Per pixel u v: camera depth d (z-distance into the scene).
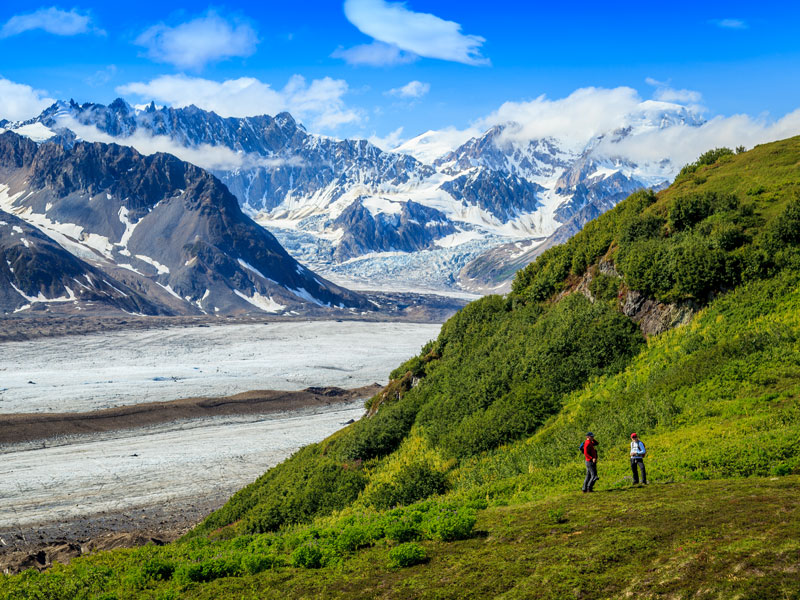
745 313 35.81
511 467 32.16
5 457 104.12
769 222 40.16
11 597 21.64
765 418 25.11
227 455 107.62
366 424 53.12
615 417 32.38
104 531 70.62
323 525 35.66
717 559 13.76
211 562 21.52
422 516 24.42
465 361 53.09
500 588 15.27
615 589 13.77
